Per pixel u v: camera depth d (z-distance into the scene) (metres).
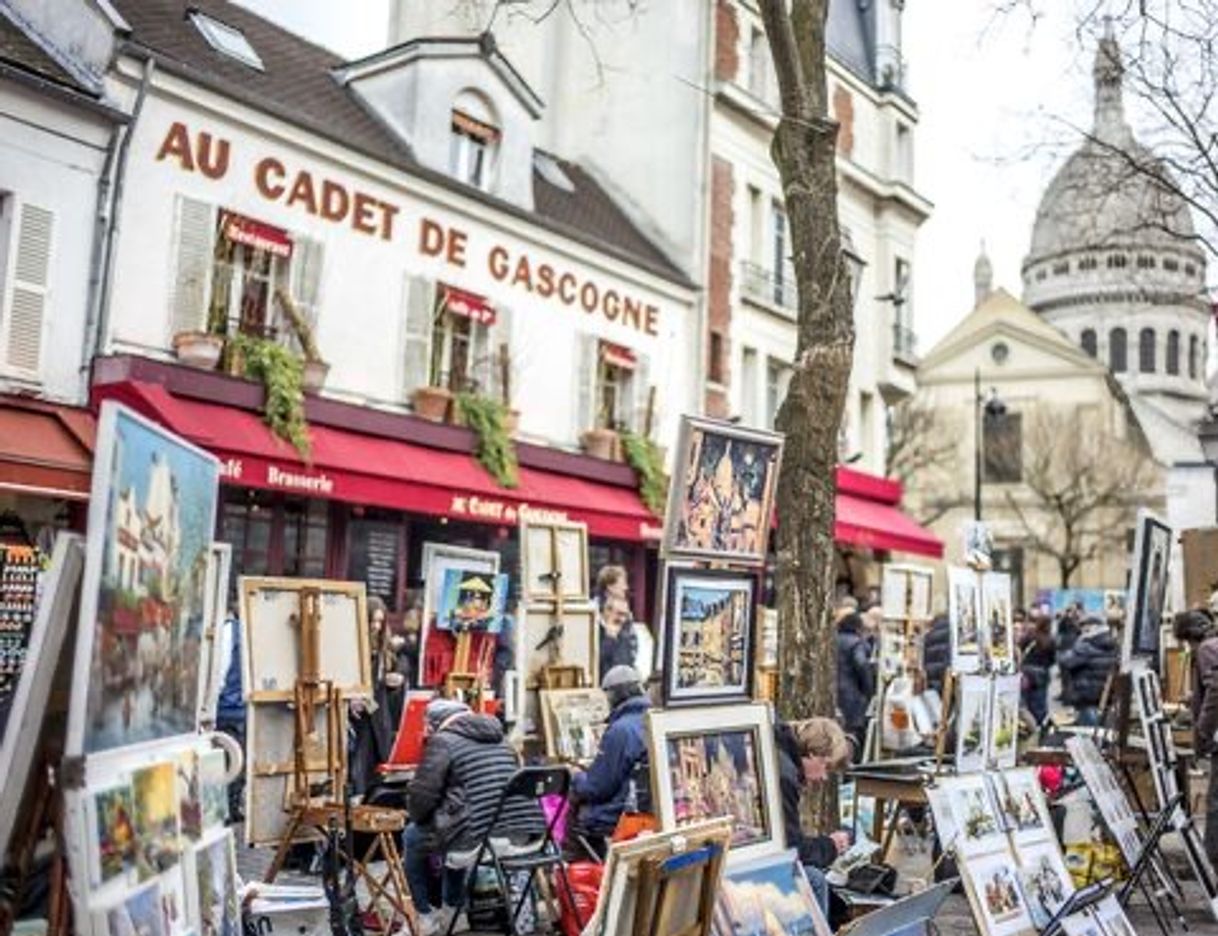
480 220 18.88
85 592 3.00
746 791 5.33
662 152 23.69
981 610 8.02
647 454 20.69
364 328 17.09
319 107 17.77
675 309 22.62
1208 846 8.55
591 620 10.34
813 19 8.96
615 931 3.98
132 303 14.46
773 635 12.17
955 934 7.32
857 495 26.30
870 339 27.89
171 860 3.54
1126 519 48.03
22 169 13.39
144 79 14.48
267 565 15.82
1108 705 10.35
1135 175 16.05
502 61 19.33
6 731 3.18
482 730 7.25
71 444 13.10
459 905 6.84
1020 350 53.75
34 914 3.53
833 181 8.86
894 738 11.73
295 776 7.13
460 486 17.02
